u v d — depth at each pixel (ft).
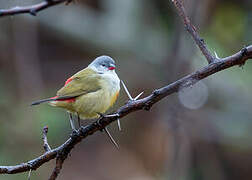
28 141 36.40
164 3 45.44
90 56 50.29
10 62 45.70
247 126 41.04
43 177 36.24
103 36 46.39
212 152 41.75
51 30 47.06
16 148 35.88
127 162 46.26
